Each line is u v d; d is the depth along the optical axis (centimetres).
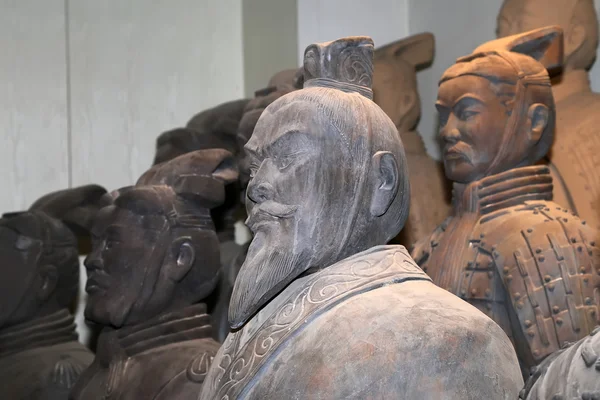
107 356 248
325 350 163
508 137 231
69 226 328
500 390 162
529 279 215
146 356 241
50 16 406
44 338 310
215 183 253
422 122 356
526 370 218
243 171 275
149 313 246
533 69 235
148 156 407
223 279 299
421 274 179
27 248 311
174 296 248
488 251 223
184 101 411
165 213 248
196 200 252
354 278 173
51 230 315
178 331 246
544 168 234
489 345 165
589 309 212
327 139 179
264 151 183
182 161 257
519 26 287
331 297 171
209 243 252
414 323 163
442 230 239
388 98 320
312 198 177
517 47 243
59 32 406
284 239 177
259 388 167
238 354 177
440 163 321
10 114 398
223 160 257
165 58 412
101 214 255
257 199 183
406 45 336
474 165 232
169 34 412
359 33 377
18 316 308
